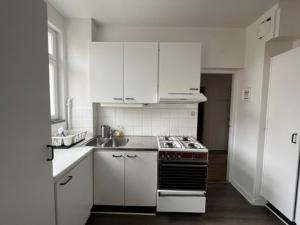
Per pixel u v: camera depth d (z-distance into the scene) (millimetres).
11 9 808
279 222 2021
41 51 1042
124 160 2043
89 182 1959
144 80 2260
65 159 1593
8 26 792
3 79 772
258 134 2268
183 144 2162
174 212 2121
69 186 1474
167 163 1986
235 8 2045
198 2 1924
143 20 2385
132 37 2576
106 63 2252
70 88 2426
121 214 2135
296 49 1754
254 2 1918
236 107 2871
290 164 1823
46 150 1111
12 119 829
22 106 892
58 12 2176
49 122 1141
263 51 2180
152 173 2055
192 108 2645
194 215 2123
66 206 1423
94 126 2545
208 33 2588
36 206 1021
